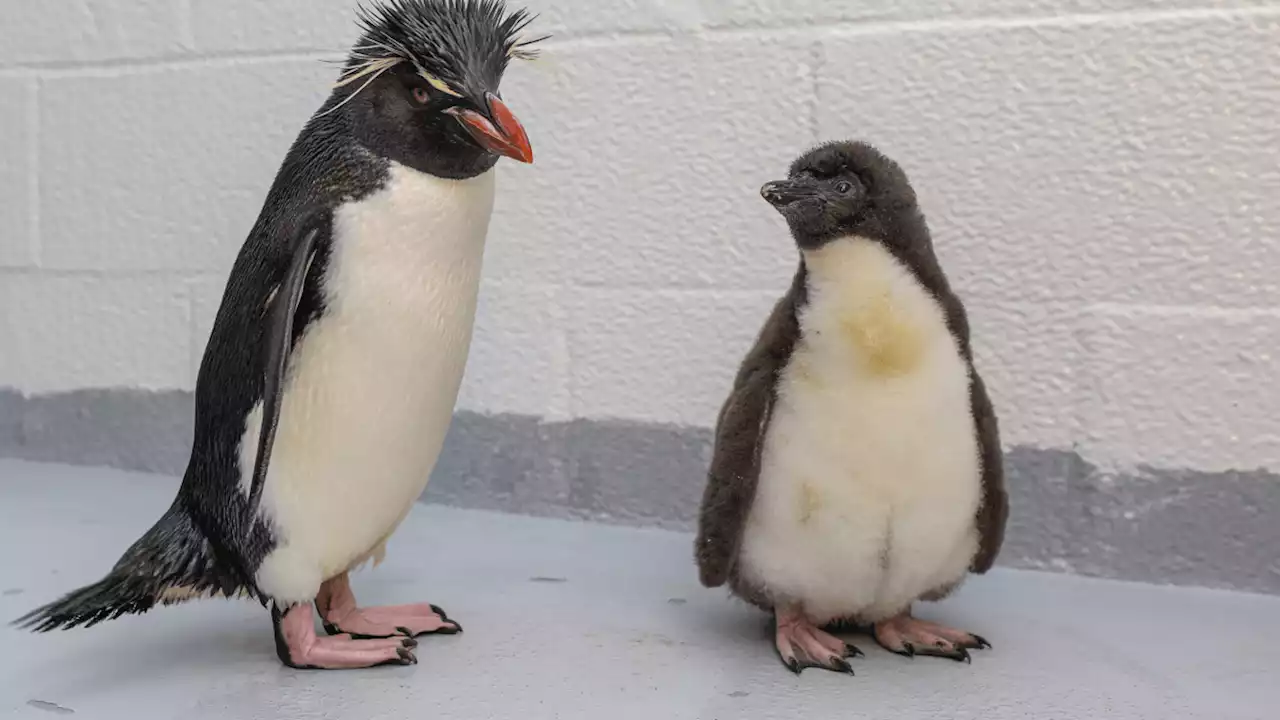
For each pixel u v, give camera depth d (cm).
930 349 103
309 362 100
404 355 102
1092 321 152
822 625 122
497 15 113
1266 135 143
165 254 209
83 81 210
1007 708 102
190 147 205
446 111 100
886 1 158
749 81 167
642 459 177
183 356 210
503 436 185
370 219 100
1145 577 151
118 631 123
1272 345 145
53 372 220
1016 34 152
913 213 105
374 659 110
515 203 181
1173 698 105
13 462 220
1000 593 143
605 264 177
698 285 173
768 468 107
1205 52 145
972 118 155
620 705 101
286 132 198
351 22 191
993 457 110
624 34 173
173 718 97
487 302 183
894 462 102
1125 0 147
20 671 110
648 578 146
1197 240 147
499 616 129
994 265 156
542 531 173
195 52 202
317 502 104
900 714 100
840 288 103
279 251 100
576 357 180
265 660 113
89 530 166
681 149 172
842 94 162
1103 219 151
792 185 104
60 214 215
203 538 107
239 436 102
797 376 105
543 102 178
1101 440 152
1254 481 146
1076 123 151
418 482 112
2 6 213
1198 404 148
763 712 100
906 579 109
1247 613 135
